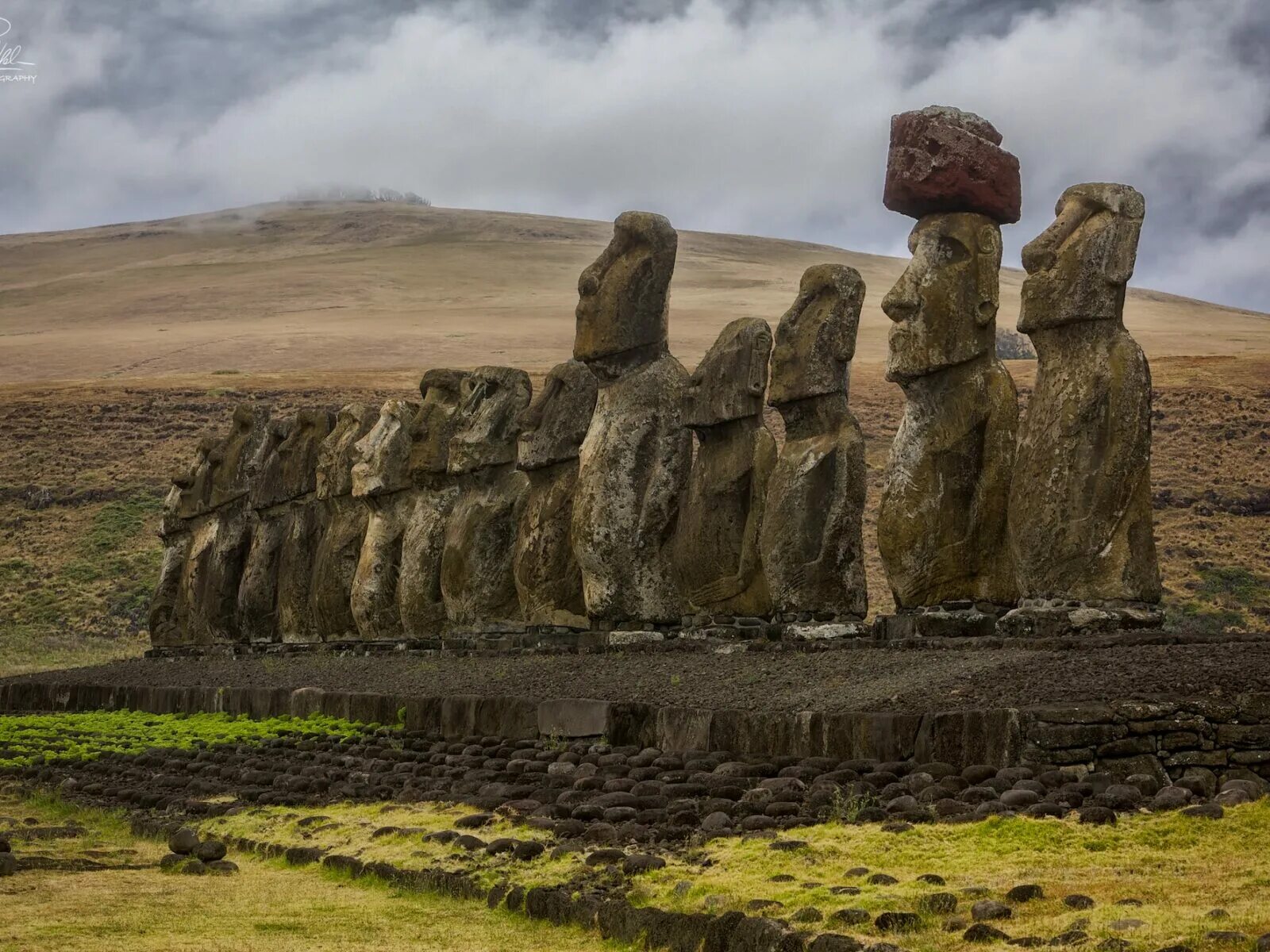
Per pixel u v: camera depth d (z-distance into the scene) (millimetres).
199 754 22453
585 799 15211
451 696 21375
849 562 21031
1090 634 17188
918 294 19797
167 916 12672
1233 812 11688
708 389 22547
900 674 16500
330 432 32812
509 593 26859
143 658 38656
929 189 20000
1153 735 13352
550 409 25562
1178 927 9414
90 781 22047
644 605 23734
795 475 21047
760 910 10711
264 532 34438
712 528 22375
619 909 11242
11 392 78250
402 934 11805
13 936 11891
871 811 12750
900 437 19984
